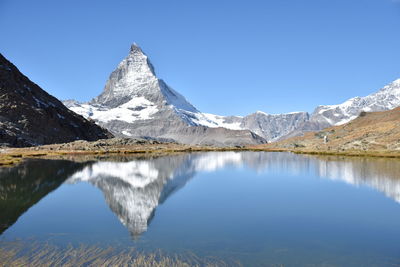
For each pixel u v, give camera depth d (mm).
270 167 66875
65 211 26438
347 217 25469
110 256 16734
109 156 99375
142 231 21344
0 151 110000
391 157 95250
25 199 31219
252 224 23344
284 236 20578
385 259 17062
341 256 17359
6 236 19938
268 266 15969
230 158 95750
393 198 33312
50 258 16438
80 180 44188
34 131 151750
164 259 16500
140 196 33375
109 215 25281
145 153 121312
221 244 18906
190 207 28594
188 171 58000
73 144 136250
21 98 167750
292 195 34688
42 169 57844
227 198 32938
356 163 74875
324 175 52406
